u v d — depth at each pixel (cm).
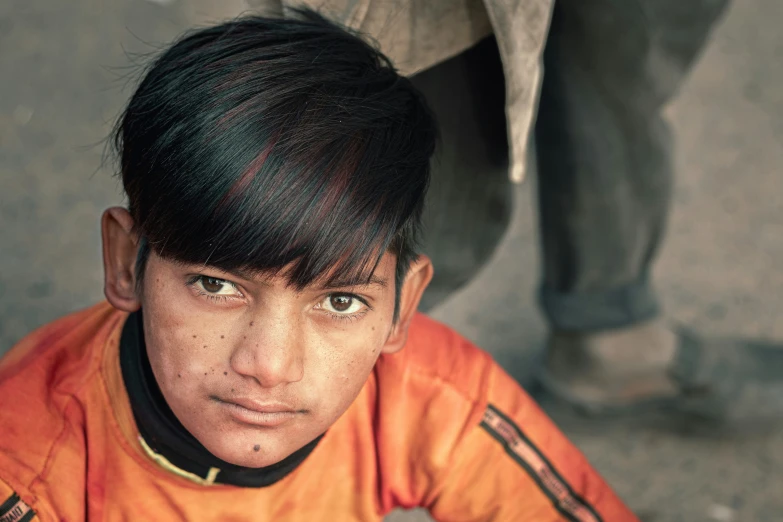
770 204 288
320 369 94
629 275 199
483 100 138
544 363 219
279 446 96
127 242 100
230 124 91
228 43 100
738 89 330
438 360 125
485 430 124
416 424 124
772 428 219
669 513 200
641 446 217
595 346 206
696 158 302
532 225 280
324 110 93
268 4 118
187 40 104
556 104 174
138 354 106
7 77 295
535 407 129
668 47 171
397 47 119
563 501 127
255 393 92
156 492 112
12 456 104
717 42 349
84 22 315
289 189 88
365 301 95
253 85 94
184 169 89
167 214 89
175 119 93
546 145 181
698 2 166
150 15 318
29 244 247
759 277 263
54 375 112
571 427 218
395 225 93
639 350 207
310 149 90
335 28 106
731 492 205
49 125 281
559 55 168
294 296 90
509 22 112
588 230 187
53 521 105
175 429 105
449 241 149
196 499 113
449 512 130
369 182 91
